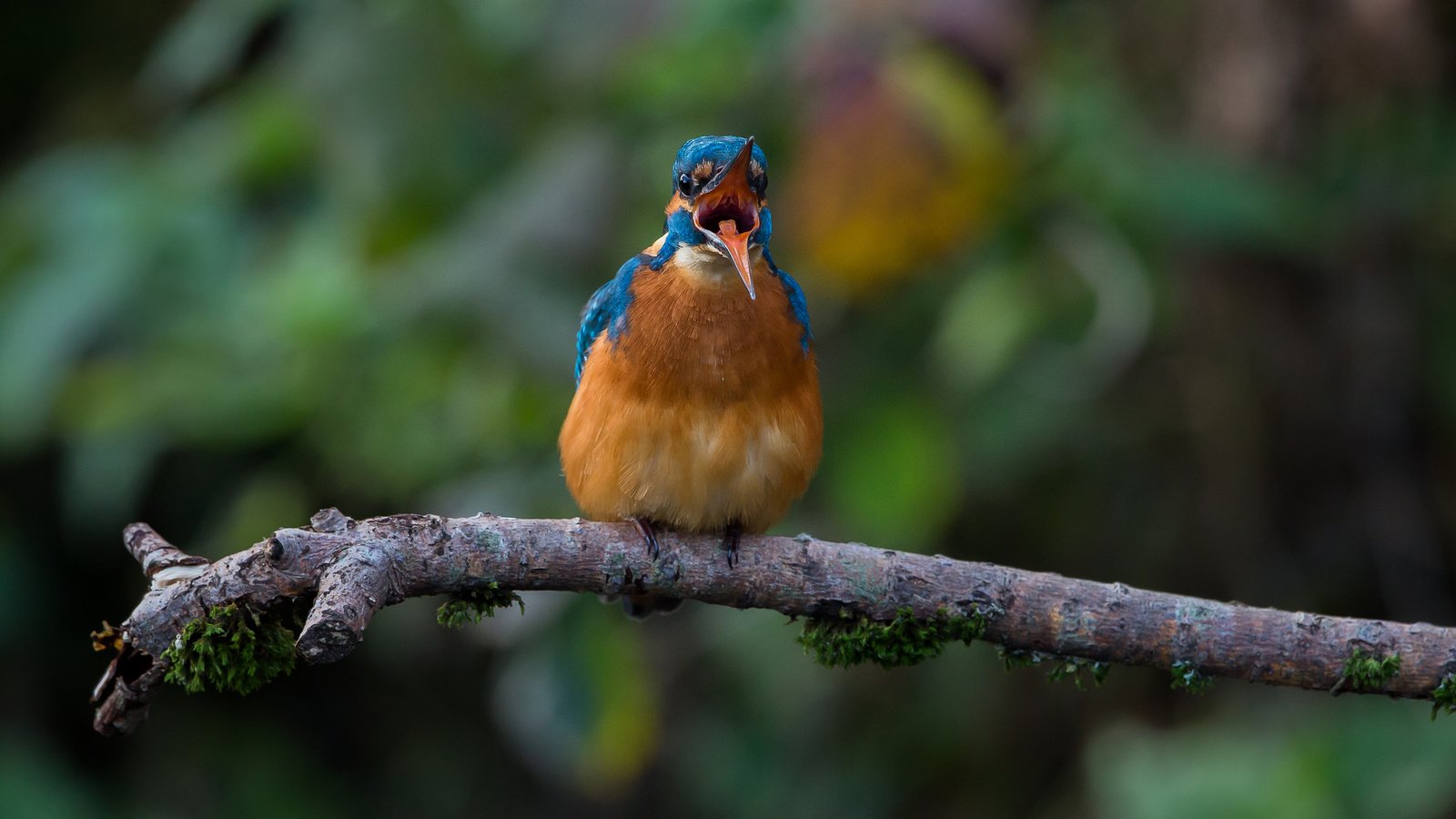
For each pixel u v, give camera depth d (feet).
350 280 32.71
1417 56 35.86
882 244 29.04
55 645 45.42
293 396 32.91
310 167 36.91
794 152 30.42
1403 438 38.11
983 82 29.96
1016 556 43.37
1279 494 39.01
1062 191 31.27
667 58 31.04
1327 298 37.81
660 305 22.74
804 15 30.32
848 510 32.04
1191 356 39.09
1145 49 39.14
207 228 35.47
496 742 48.83
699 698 44.19
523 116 33.35
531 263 31.42
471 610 20.25
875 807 43.60
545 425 31.35
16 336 34.91
